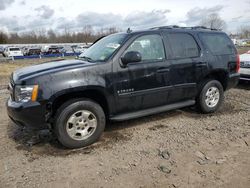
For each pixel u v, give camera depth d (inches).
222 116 204.8
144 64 168.6
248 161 133.0
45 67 157.1
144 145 153.8
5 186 115.3
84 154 144.6
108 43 178.4
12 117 147.9
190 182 115.9
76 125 150.3
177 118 201.5
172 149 147.4
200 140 159.0
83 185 115.6
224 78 215.6
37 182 118.1
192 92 196.5
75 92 149.6
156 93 175.9
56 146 155.3
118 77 158.7
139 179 119.0
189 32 197.5
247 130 173.5
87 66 151.3
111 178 120.3
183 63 185.8
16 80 147.3
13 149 151.9
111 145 155.2
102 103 163.9
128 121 195.9
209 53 201.9
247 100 252.4
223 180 117.0
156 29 182.9
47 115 144.2
